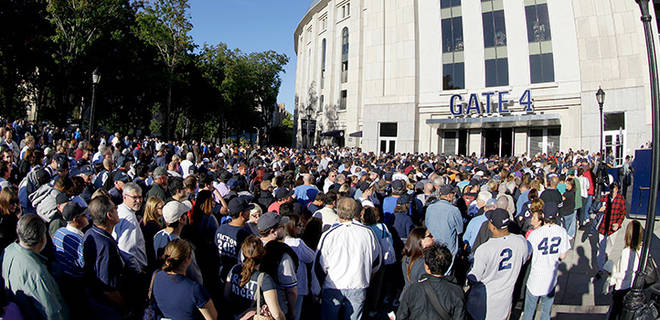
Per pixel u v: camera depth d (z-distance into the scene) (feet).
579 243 33.40
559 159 67.56
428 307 11.35
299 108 199.62
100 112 138.31
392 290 22.13
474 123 92.27
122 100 136.26
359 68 125.90
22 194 20.74
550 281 16.39
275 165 44.19
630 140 74.79
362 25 126.93
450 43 98.53
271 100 213.87
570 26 84.64
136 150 56.44
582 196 38.88
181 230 16.53
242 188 25.04
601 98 48.96
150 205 17.10
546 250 16.38
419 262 15.48
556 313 20.03
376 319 19.25
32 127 75.05
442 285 11.45
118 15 113.39
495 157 69.31
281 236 15.03
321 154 73.61
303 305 18.20
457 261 21.02
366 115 106.63
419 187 29.17
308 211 21.42
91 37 111.45
